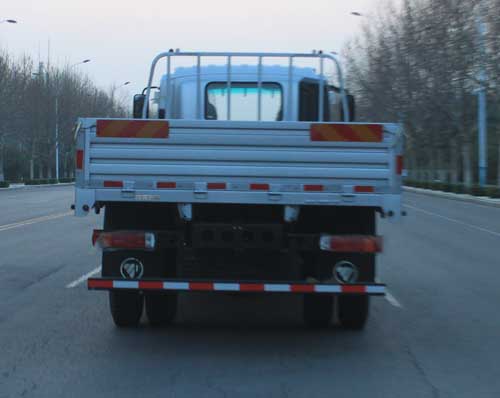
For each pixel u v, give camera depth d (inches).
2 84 2175.2
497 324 340.5
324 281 280.7
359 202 270.1
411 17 1920.5
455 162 2212.1
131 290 282.2
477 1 1583.4
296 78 347.3
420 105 2066.9
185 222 285.6
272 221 286.0
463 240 734.5
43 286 428.1
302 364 268.5
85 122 271.0
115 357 274.7
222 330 322.7
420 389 240.7
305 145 268.8
